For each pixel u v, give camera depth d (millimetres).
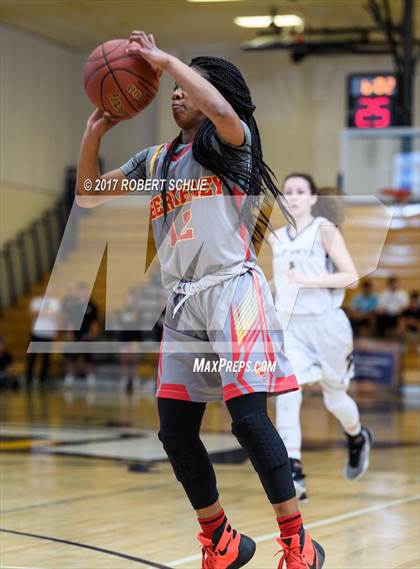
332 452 8273
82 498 5844
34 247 21875
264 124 23547
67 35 22250
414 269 19812
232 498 5867
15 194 21516
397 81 18484
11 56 21391
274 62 23391
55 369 19469
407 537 4668
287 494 3428
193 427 3578
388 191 18703
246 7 19188
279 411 5707
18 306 20859
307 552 3471
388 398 15742
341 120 23141
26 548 4387
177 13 19750
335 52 19922
